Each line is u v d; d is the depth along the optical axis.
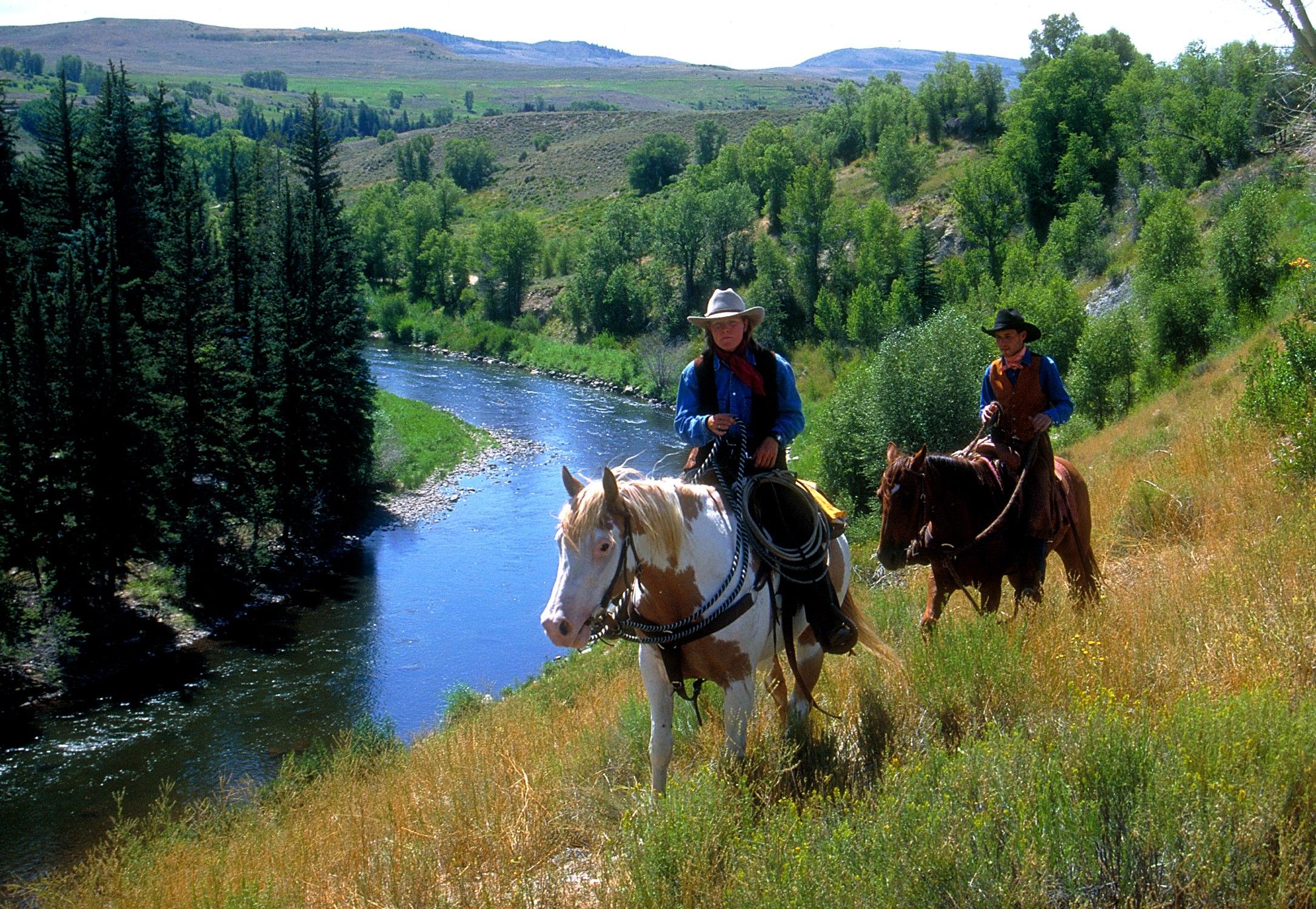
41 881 11.89
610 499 4.67
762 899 3.62
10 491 25.08
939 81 97.94
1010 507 6.75
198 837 8.89
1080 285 48.31
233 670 23.25
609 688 11.89
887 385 28.94
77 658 23.62
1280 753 3.79
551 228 121.81
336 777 10.01
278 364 34.97
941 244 69.50
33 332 26.36
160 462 28.06
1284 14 9.91
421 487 40.50
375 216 100.00
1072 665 5.46
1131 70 71.69
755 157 95.00
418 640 24.92
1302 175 37.69
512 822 5.60
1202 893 3.30
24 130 164.62
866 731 5.48
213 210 90.00
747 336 5.58
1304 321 15.52
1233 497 10.12
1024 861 3.48
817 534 5.61
